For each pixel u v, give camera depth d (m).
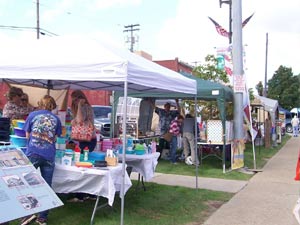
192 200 7.93
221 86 12.34
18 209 3.33
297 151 19.84
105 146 7.21
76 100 7.05
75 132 6.82
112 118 13.05
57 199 3.76
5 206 3.27
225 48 14.69
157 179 10.17
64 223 5.95
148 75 6.21
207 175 11.05
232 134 12.73
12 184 3.52
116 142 7.49
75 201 7.19
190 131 12.63
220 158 13.40
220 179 10.54
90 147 7.02
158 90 8.66
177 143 13.77
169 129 13.50
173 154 13.06
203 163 13.16
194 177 10.70
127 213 6.64
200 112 16.42
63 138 6.39
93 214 5.97
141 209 7.00
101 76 5.63
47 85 8.83
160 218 6.52
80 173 5.87
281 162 14.86
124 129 5.62
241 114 12.64
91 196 7.32
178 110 14.30
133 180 9.61
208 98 12.66
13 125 6.44
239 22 12.75
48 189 3.78
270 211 7.26
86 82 8.57
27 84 9.10
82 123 6.86
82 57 5.84
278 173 11.94
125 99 5.54
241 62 12.73
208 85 12.28
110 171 5.84
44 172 5.71
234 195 8.62
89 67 5.68
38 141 5.60
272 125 22.39
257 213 7.11
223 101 12.09
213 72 17.12
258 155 17.00
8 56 6.44
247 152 17.81
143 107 13.19
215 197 8.32
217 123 12.24
